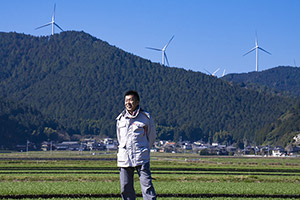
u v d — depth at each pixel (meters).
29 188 30.23
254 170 81.00
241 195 29.70
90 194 28.22
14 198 27.11
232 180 47.41
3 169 73.50
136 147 15.34
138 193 28.14
